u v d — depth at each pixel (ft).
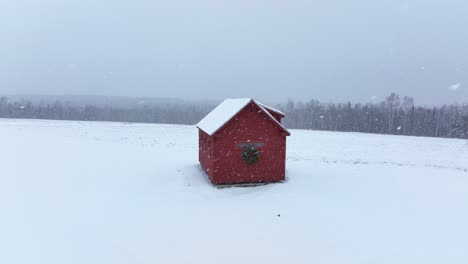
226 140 63.10
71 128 153.99
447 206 53.98
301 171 75.97
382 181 68.54
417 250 38.63
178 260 35.22
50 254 34.99
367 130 297.74
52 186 58.85
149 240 39.75
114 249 37.04
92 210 48.78
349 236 42.14
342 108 351.46
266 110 64.90
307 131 184.85
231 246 38.81
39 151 87.40
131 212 48.96
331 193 59.72
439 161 98.17
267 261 35.55
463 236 42.73
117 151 95.35
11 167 69.00
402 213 50.62
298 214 49.44
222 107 73.97
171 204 53.16
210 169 65.21
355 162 91.04
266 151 65.21
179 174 70.74
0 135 113.19
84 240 38.83
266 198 56.70
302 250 38.17
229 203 54.19
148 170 73.61
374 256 37.01
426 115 307.17
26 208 47.37
